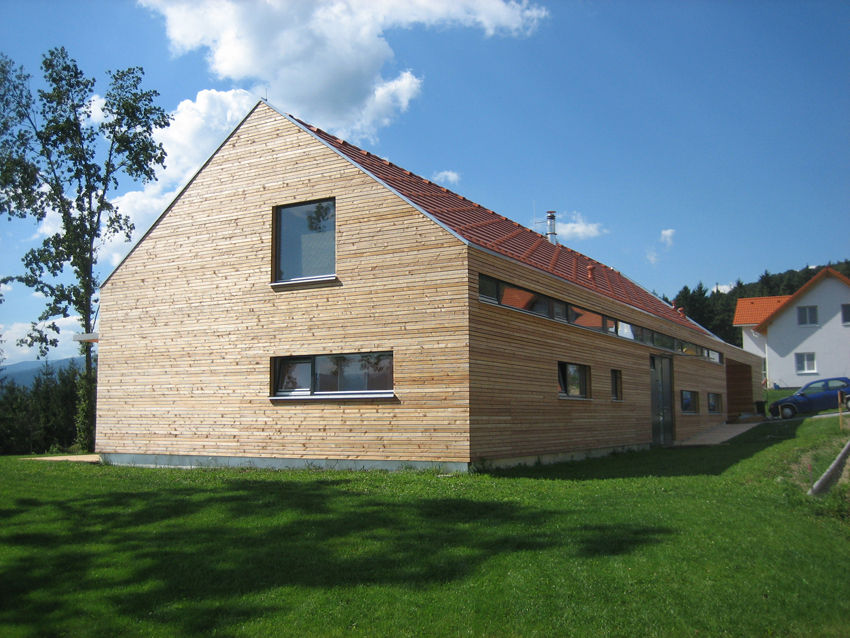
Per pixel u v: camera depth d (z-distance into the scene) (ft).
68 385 91.66
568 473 43.73
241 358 47.83
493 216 63.82
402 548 24.70
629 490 35.27
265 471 43.19
